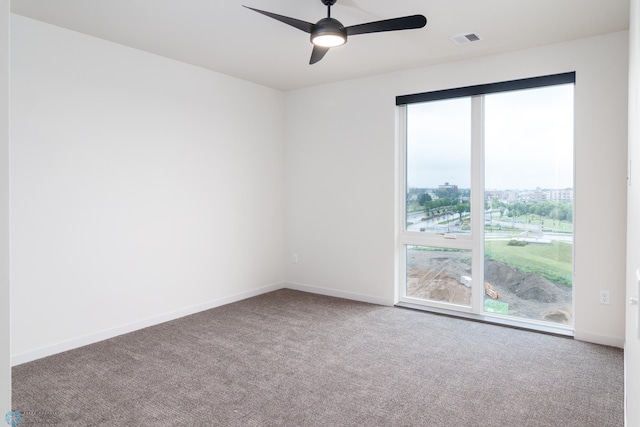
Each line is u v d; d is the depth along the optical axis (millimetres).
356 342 3514
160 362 3096
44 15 3051
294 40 3561
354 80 4777
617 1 2797
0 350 574
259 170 5094
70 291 3357
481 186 4160
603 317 3445
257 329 3840
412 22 2621
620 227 3355
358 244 4836
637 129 1351
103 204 3562
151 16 3078
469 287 4297
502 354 3258
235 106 4746
